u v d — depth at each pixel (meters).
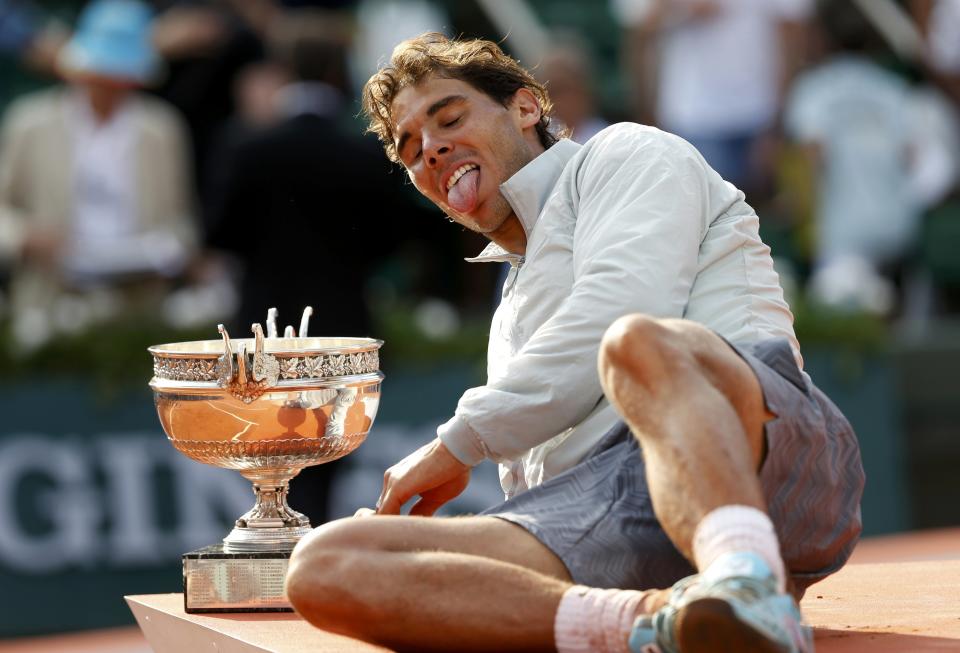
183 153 27.67
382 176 22.44
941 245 32.28
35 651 22.22
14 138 25.91
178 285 27.03
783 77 31.72
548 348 10.56
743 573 8.36
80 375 23.92
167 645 12.40
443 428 10.78
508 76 11.91
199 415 11.58
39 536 23.67
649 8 31.86
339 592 9.86
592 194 11.15
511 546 10.02
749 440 9.65
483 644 9.64
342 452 12.10
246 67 28.53
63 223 25.80
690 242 10.80
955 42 35.03
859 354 27.84
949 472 28.78
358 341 12.30
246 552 11.95
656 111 31.98
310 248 22.19
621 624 9.10
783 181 31.80
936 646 10.25
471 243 29.92
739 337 10.74
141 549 24.02
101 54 25.72
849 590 13.15
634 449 10.29
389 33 32.31
